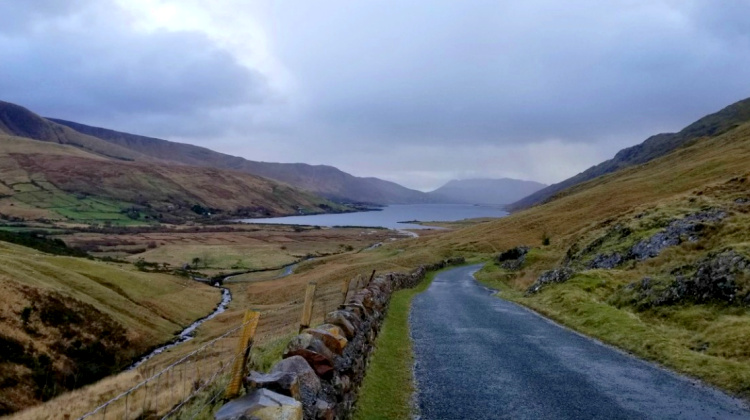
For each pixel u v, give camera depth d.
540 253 56.72
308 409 6.89
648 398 11.70
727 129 193.88
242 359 6.72
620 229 39.34
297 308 38.41
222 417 5.36
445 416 10.55
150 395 13.73
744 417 10.38
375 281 26.31
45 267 62.16
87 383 41.72
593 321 21.50
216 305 79.69
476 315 26.19
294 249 165.75
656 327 19.22
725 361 13.74
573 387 12.67
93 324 51.03
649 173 128.75
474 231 122.75
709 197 37.62
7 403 34.62
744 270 18.88
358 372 11.94
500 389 12.54
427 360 15.82
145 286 75.50
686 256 27.27
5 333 41.75
